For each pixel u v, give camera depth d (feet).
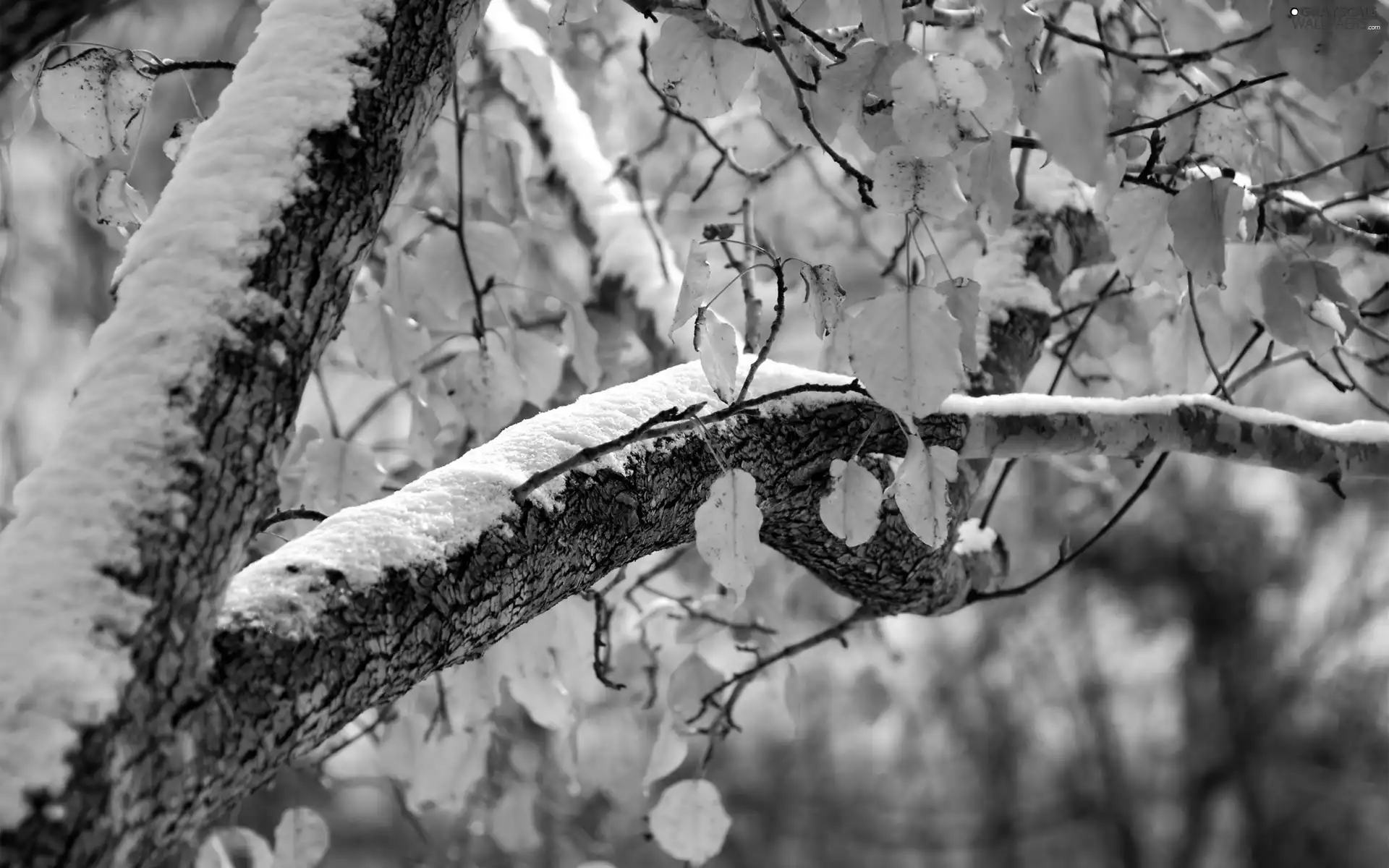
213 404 4.57
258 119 4.74
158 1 8.86
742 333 7.30
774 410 5.45
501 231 6.41
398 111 4.84
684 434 5.31
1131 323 6.81
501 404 6.31
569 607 6.59
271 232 4.67
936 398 4.97
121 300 4.64
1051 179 6.85
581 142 7.73
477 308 6.32
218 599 4.57
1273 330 5.60
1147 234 5.52
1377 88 5.85
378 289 6.76
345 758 8.63
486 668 6.38
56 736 4.34
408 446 6.56
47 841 4.30
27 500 4.51
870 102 5.20
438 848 8.45
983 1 5.04
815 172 7.90
